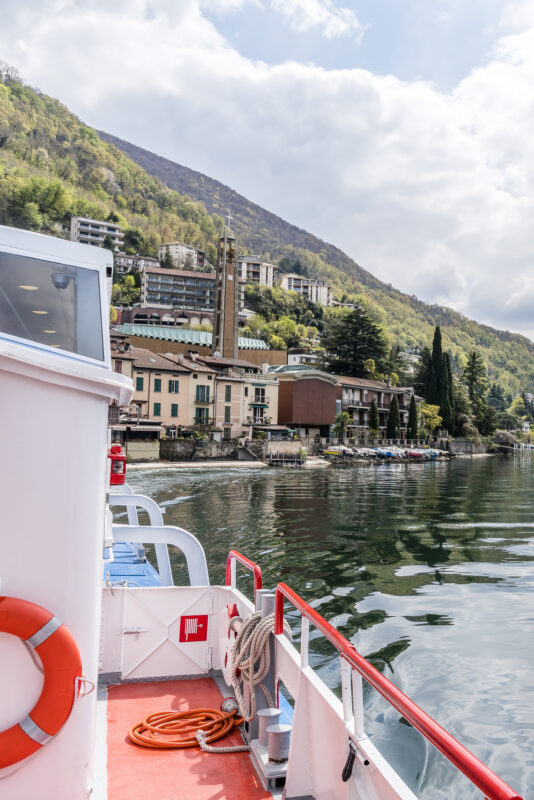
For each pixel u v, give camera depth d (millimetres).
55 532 2562
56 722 2486
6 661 2479
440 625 11805
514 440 144750
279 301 185500
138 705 4578
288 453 64875
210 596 5148
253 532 22938
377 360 114438
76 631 2627
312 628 11688
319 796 3236
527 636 11102
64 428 2582
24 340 2768
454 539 21828
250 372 77250
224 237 90750
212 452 61562
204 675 5109
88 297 3195
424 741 7316
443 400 113562
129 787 3510
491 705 8328
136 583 8086
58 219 185750
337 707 3043
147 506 7449
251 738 3977
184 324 143125
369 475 57219
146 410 60469
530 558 18438
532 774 6719
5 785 2500
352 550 19625
